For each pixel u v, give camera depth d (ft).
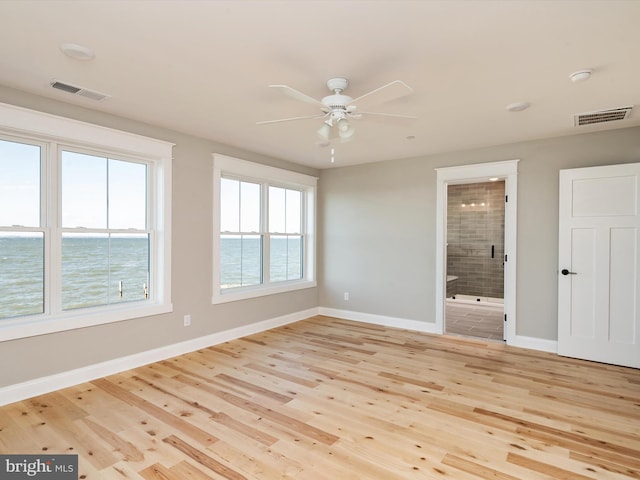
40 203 9.60
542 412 8.43
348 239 18.06
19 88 8.77
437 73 7.93
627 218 11.37
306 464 6.48
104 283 10.91
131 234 11.59
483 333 15.61
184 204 12.62
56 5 5.59
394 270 16.60
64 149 10.02
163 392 9.42
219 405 8.71
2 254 9.00
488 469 6.35
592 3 5.50
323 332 15.49
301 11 5.74
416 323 15.97
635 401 9.01
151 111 10.37
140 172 11.87
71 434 7.39
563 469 6.36
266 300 15.94
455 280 24.99
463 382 10.19
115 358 10.73
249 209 15.70
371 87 8.69
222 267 14.40
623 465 6.47
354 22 6.05
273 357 12.23
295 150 14.90
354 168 17.87
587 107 9.93
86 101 9.61
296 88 8.77
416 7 5.62
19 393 8.84
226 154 14.07
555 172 12.91
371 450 6.92
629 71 7.79
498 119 10.94
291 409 8.54
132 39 6.61
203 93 9.10
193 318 12.94
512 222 13.67
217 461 6.55
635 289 11.27
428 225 15.66
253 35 6.47
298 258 18.56
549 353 12.80
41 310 9.62
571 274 12.26
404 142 13.56
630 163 11.52
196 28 6.26
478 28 6.22
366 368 11.27
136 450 6.86
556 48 6.86
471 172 14.53
